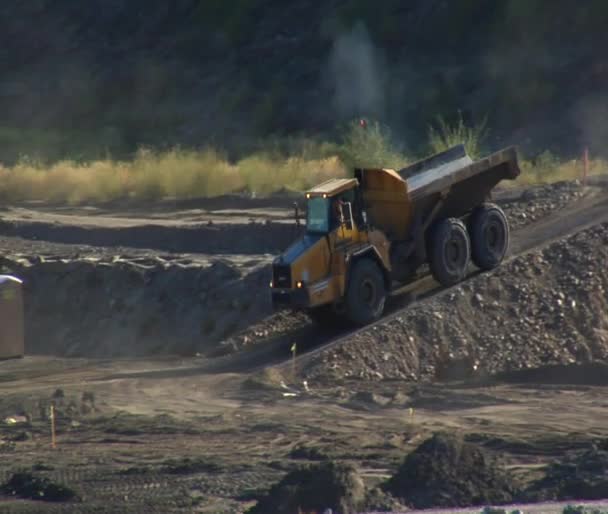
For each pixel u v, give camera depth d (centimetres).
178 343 9650
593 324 8475
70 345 10306
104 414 7075
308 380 7888
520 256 9081
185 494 4906
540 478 4816
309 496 4272
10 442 6312
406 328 8319
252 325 9375
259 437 6200
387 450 5694
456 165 9338
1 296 9000
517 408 6775
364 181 8894
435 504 4272
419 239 8850
